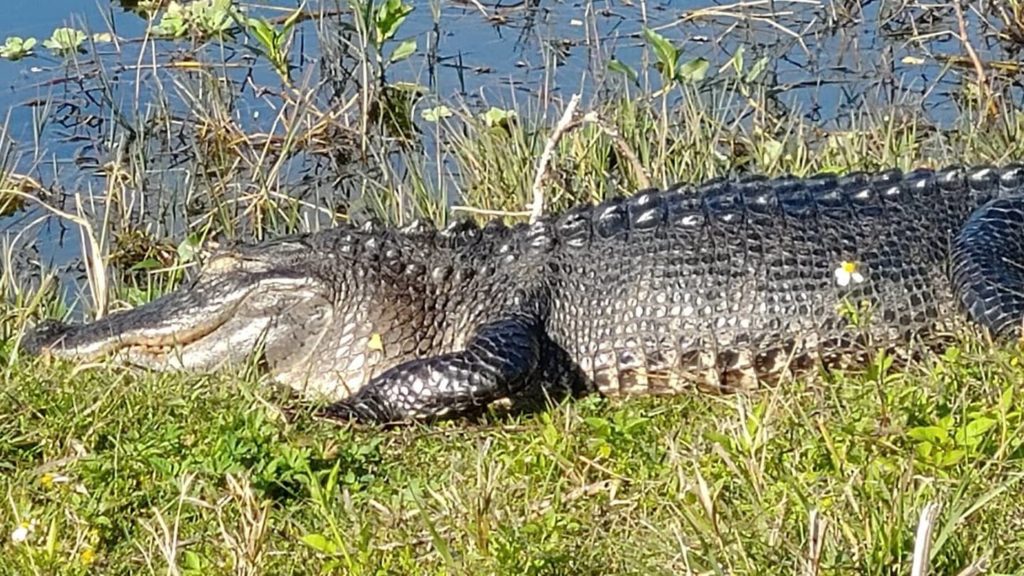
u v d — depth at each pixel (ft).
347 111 32.73
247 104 33.96
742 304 20.38
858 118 31.24
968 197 21.34
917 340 20.22
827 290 20.36
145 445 16.75
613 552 14.03
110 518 15.47
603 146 28.25
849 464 14.55
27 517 15.02
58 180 30.83
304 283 21.33
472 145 28.94
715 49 34.86
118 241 28.43
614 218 21.25
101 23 38.37
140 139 30.66
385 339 21.24
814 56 34.91
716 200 21.25
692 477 14.97
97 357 21.30
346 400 19.40
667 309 20.49
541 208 24.81
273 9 37.17
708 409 18.39
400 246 21.57
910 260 20.57
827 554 12.53
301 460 16.10
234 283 21.43
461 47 36.19
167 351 21.44
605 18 37.65
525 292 20.79
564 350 20.66
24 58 36.32
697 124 28.68
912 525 12.80
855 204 21.11
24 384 18.61
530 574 13.51
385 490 16.05
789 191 21.38
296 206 28.86
